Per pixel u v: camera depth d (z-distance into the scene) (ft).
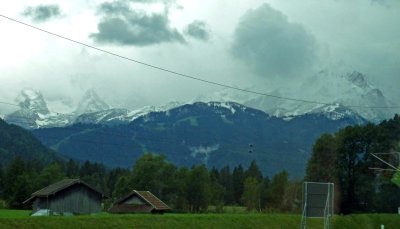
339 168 422.82
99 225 174.19
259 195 488.85
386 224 294.66
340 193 419.54
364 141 422.00
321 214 188.44
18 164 506.89
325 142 427.33
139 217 191.31
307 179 425.69
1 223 149.89
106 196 344.49
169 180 497.87
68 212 320.91
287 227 238.68
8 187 497.05
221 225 212.84
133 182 488.85
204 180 503.20
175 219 201.87
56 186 324.80
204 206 500.33
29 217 161.99
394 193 411.34
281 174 477.36
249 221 228.43
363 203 422.00
